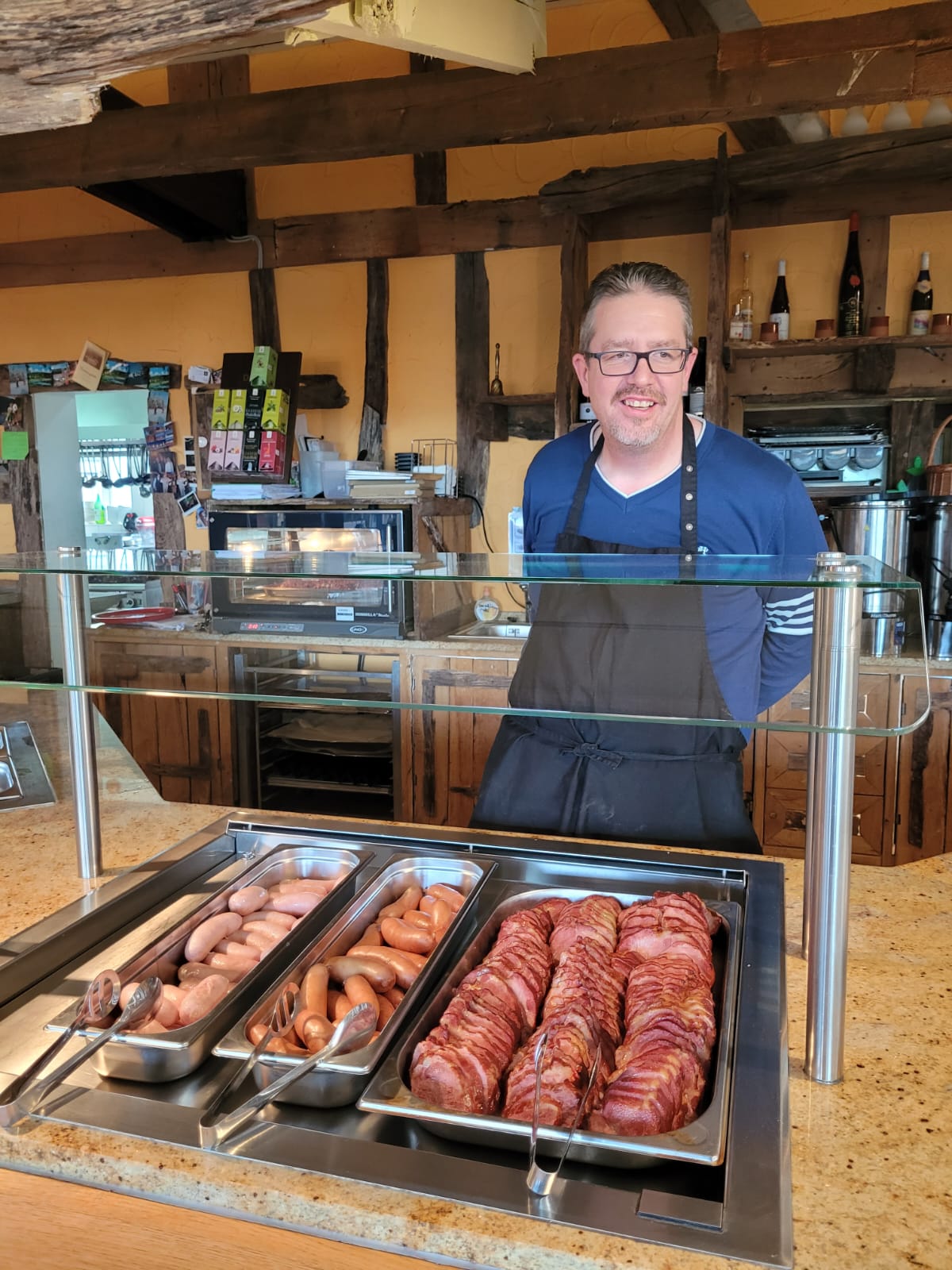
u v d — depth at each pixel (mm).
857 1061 900
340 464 3830
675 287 1717
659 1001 955
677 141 3643
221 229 4066
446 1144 814
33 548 4668
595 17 3650
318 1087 853
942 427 3289
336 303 4102
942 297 3424
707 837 1507
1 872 1386
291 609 1205
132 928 1219
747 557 1179
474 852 1360
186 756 3486
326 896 1216
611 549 1903
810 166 3205
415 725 3393
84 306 4434
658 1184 766
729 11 3480
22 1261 743
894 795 3055
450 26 2270
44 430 4656
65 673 1293
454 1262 696
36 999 1038
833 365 3529
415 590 1182
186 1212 759
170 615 1247
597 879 1303
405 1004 954
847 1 3404
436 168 3928
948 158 3100
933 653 3002
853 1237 680
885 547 3031
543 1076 848
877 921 1202
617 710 1063
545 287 3854
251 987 1011
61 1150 787
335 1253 718
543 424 3920
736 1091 833
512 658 1136
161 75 4230
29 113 932
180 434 4379
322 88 3064
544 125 2891
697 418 1891
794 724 904
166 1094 884
